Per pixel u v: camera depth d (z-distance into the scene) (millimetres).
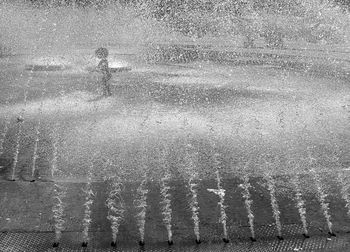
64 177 4855
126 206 4234
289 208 4266
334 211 4227
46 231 3762
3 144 5750
